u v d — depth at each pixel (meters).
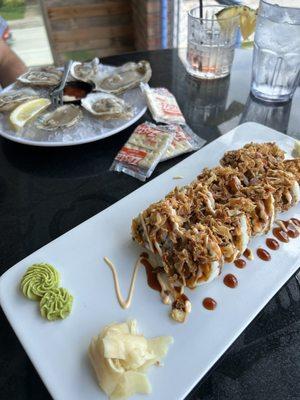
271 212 0.28
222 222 0.26
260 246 0.28
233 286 0.26
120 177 0.36
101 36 1.18
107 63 0.55
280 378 0.21
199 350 0.22
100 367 0.20
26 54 1.22
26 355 0.23
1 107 0.41
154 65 0.55
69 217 0.31
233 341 0.23
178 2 0.97
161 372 0.21
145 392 0.20
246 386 0.21
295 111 0.45
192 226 0.26
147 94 0.44
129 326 0.23
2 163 0.37
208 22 0.46
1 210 0.32
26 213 0.32
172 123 0.41
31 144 0.37
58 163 0.37
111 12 1.14
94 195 0.34
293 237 0.29
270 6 0.41
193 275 0.25
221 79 0.51
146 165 0.35
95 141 0.40
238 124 0.43
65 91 0.46
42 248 0.28
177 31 1.02
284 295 0.26
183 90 0.49
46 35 1.19
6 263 0.28
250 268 0.27
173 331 0.23
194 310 0.24
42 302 0.24
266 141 0.38
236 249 0.26
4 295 0.24
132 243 0.28
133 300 0.25
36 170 0.36
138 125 0.42
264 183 0.29
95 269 0.27
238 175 0.30
